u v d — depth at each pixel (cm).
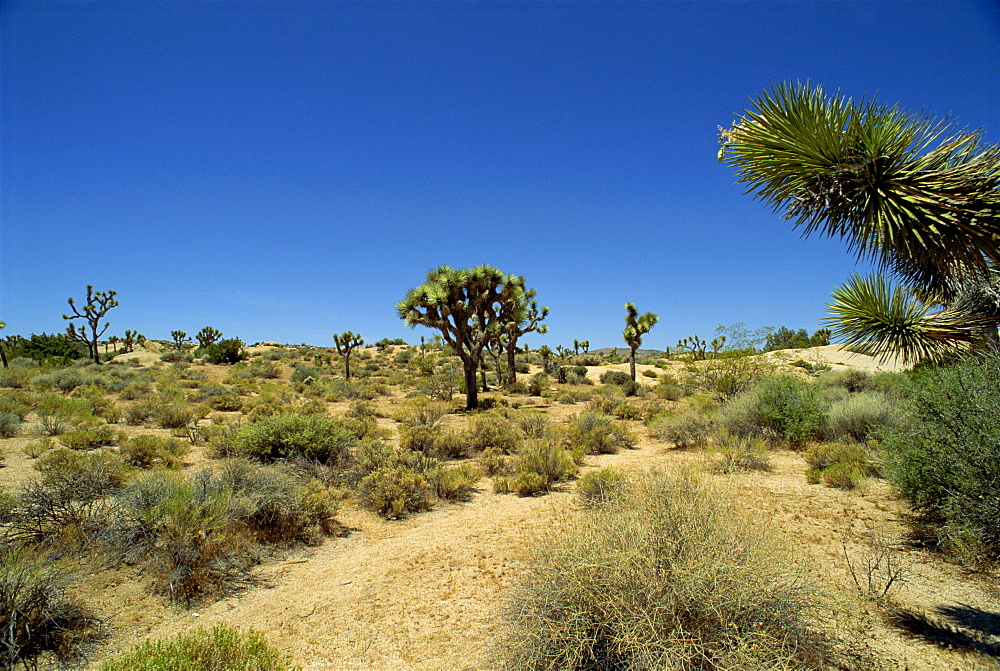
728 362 1786
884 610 438
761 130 406
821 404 1227
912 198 353
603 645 324
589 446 1280
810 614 337
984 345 463
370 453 1001
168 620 458
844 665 352
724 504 376
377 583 545
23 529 572
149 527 559
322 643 427
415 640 429
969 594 468
